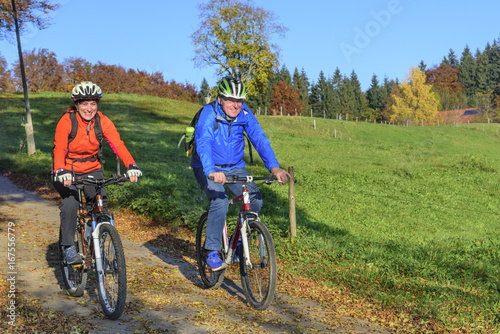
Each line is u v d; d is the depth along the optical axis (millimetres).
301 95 123062
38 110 32094
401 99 88438
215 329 3695
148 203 9414
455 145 45844
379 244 8445
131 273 5379
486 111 95750
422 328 4473
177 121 37594
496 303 5293
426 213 13984
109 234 3678
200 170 4605
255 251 4320
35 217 8242
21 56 15617
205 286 5074
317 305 4977
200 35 49062
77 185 3879
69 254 4035
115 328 3516
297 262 6688
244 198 4289
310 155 26922
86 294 4359
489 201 16656
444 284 5977
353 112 127312
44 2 15258
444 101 113000
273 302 4824
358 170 21672
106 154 18625
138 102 44906
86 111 3918
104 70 74312
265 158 4371
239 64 49812
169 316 3908
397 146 34594
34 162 14430
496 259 7617
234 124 4375
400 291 5602
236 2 48344
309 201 13930
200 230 5160
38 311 3758
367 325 4453
